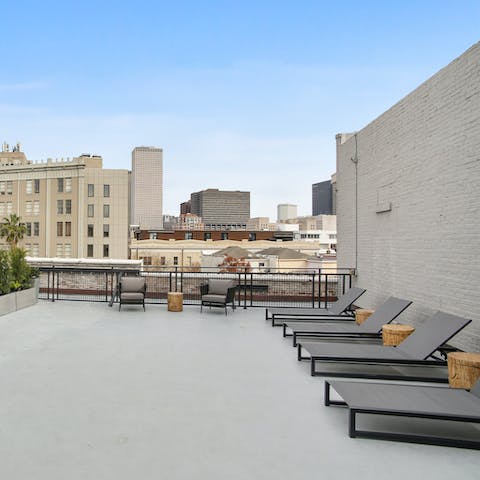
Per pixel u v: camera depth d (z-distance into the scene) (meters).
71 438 3.79
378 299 9.79
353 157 11.38
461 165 6.52
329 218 158.88
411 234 8.16
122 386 5.24
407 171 8.31
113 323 9.41
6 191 85.50
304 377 5.67
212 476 3.16
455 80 6.66
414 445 3.72
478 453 3.58
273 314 9.20
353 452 3.58
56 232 81.69
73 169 80.38
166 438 3.81
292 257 31.06
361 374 5.63
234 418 4.28
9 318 9.94
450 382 5.29
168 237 90.81
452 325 5.74
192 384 5.34
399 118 8.66
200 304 11.89
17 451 3.54
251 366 6.18
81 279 14.54
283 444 3.71
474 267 6.20
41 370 5.89
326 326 7.76
